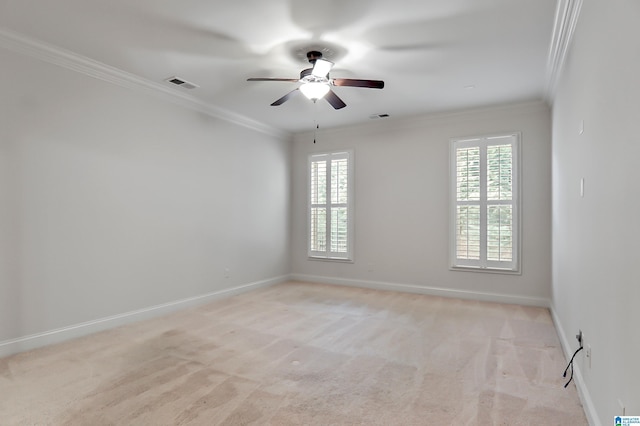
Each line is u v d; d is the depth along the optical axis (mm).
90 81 3584
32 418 2086
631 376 1434
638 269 1363
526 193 4711
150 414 2135
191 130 4664
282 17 2715
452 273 5180
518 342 3344
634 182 1413
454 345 3271
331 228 6160
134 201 3984
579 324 2512
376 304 4754
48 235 3273
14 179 3064
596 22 1978
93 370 2725
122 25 2842
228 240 5223
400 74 3766
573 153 2752
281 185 6320
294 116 5375
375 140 5781
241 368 2773
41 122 3229
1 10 2619
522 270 4730
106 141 3721
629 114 1464
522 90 4215
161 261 4273
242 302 4871
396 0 2484
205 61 3508
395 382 2555
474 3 2516
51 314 3285
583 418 2117
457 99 4551
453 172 5172
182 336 3498
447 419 2100
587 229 2258
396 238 5598
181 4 2547
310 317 4152
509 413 2164
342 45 3150
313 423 2055
